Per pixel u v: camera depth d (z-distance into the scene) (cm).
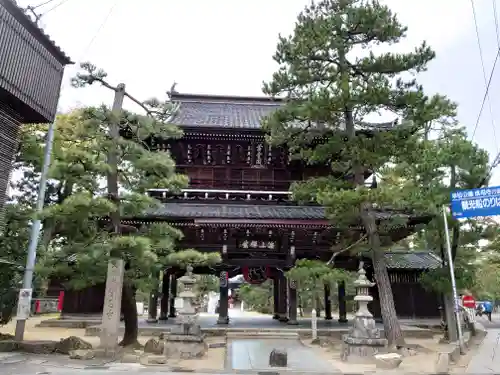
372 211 2023
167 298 2819
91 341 1955
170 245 1720
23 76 1744
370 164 1903
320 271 1788
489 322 3903
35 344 1616
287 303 2984
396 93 1888
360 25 1919
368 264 2753
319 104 1844
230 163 2867
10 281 1912
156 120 1769
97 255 1417
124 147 1677
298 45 1902
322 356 1705
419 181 2058
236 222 2381
